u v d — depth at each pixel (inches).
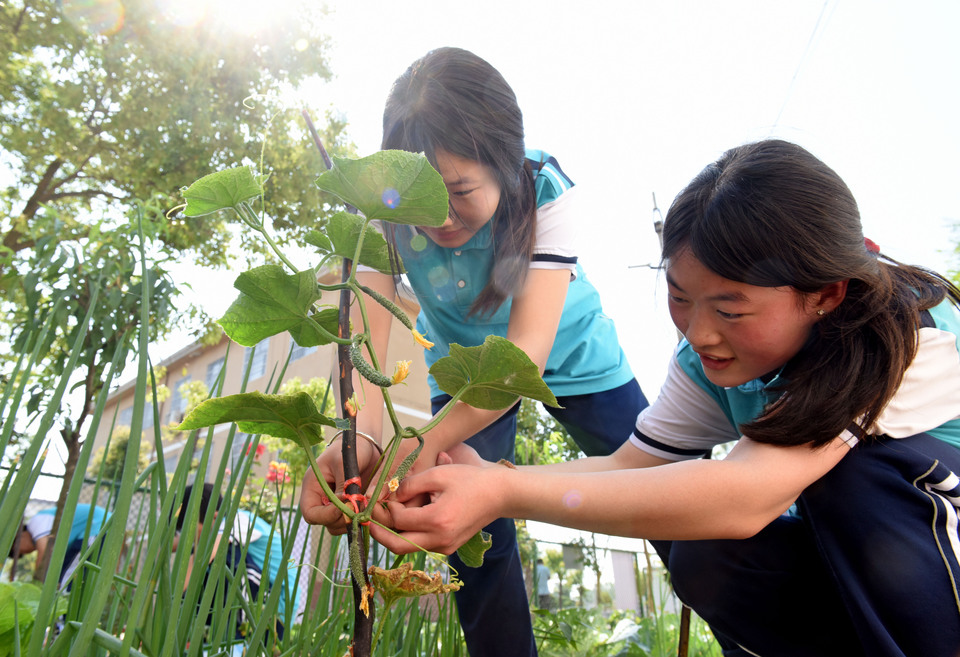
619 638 74.0
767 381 43.0
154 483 31.9
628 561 205.5
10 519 25.4
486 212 44.2
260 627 33.8
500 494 30.5
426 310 58.1
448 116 40.5
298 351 343.9
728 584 45.3
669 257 36.0
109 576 24.0
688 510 32.9
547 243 48.8
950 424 38.9
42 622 24.3
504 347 24.5
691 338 36.6
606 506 32.5
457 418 39.6
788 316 34.3
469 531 30.0
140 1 231.3
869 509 36.4
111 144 244.8
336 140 271.6
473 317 55.9
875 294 34.8
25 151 242.4
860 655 42.4
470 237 48.8
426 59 43.0
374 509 28.3
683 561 46.8
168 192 239.3
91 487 153.6
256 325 26.0
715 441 51.6
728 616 46.5
